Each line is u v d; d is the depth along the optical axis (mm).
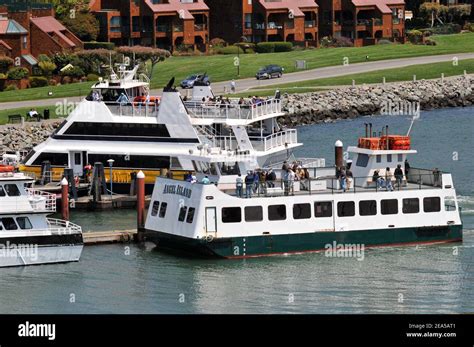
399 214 157625
